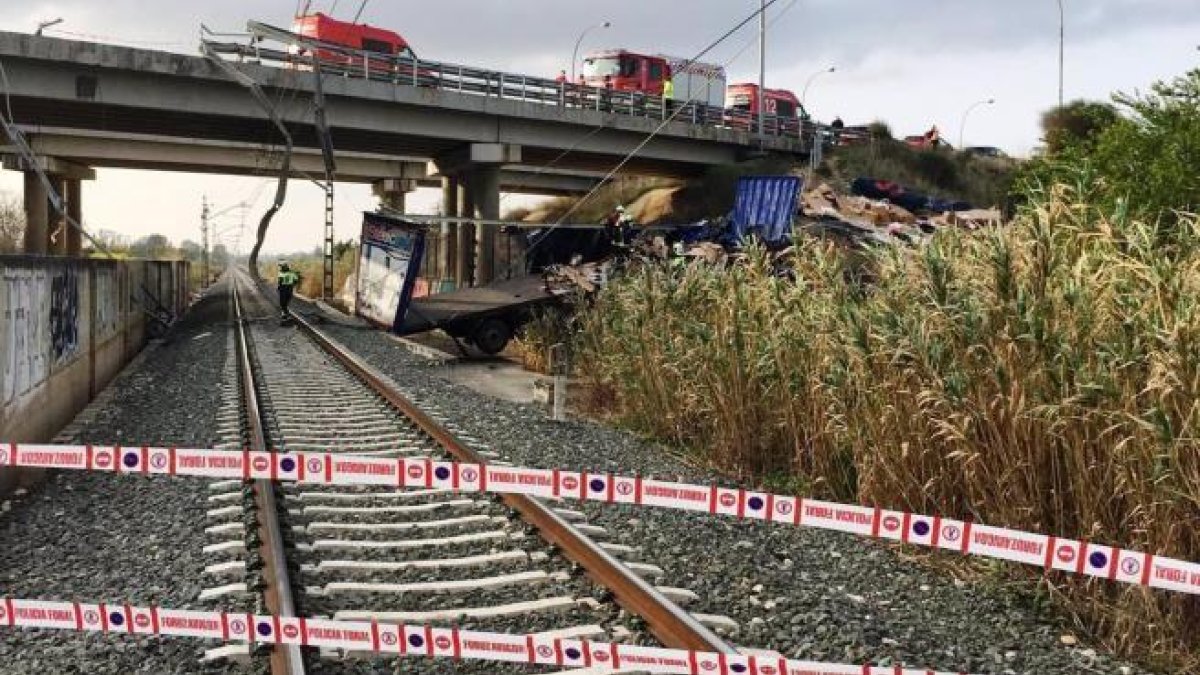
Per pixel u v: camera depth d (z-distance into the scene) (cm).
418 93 3562
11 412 945
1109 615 560
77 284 1367
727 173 4709
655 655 431
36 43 2812
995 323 672
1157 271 606
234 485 811
